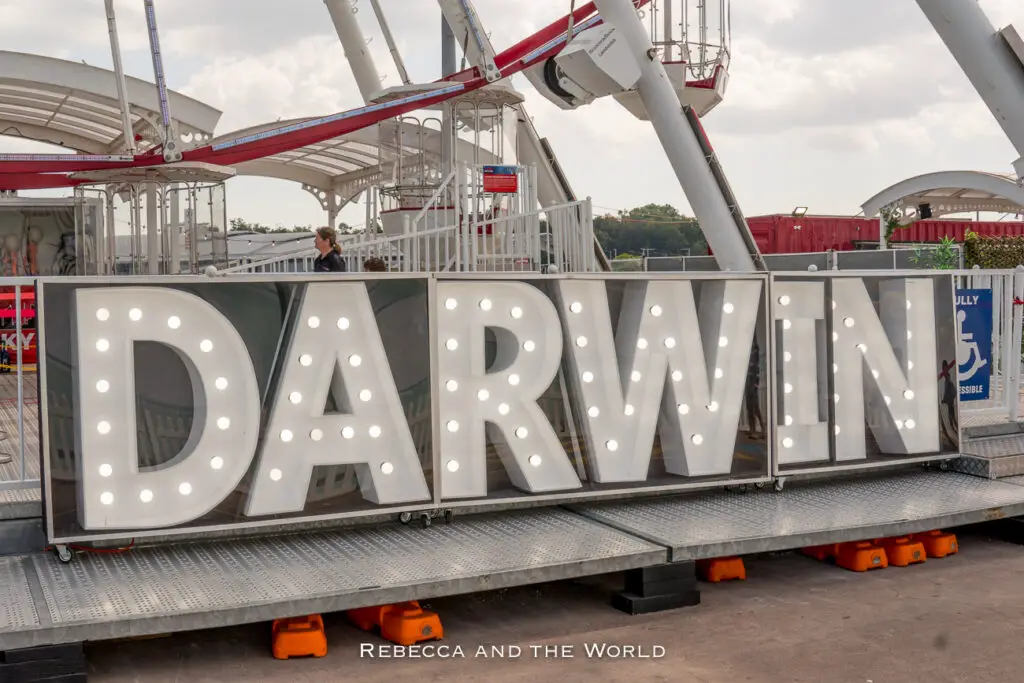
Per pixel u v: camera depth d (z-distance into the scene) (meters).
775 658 5.35
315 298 6.31
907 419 8.23
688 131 11.00
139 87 18.19
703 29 17.64
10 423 9.14
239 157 16.48
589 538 6.46
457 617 6.12
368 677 5.13
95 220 19.48
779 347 7.76
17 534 6.09
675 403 7.31
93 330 5.82
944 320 8.45
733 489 7.87
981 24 9.45
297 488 6.30
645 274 7.17
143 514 5.95
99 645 5.61
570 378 7.05
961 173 32.50
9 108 19.36
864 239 27.22
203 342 6.03
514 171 13.11
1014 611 6.16
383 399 6.47
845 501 7.55
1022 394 10.65
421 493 6.61
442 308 6.67
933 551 7.49
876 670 5.17
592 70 10.76
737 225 11.09
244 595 5.29
